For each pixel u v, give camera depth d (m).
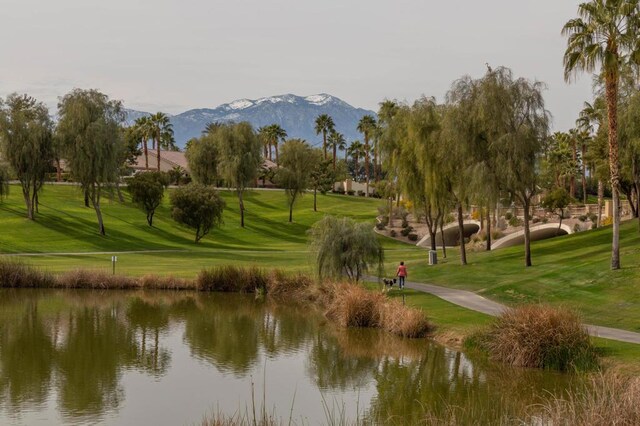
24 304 41.16
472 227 89.38
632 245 42.91
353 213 118.00
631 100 44.00
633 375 19.45
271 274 47.09
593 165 66.44
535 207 89.06
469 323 29.28
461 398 20.19
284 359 26.95
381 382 22.95
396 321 31.08
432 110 49.12
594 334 24.47
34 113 84.38
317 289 42.06
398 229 100.25
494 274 42.84
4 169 83.88
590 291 32.38
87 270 49.69
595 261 39.03
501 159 41.44
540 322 23.38
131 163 129.75
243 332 32.66
